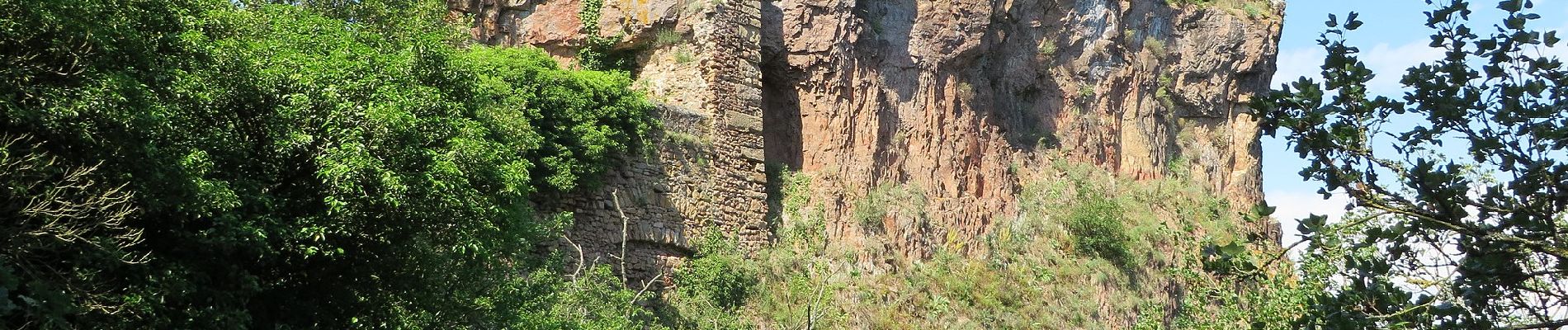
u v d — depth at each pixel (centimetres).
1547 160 972
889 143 3109
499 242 1773
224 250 1397
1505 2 1011
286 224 1454
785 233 2875
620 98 2641
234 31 1683
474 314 1697
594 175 2561
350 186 1455
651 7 2888
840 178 2991
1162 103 3750
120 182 1299
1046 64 3494
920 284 2938
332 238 1523
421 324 1620
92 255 1274
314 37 1789
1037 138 3431
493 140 1914
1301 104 1051
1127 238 3341
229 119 1472
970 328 2898
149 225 1400
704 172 2781
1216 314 2250
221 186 1374
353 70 1598
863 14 3141
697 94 2847
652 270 2634
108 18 1321
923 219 3062
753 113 2911
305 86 1509
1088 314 3102
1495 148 984
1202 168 3762
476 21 2891
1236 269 1077
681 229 2706
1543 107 972
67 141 1269
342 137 1492
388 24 2345
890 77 3152
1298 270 1773
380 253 1589
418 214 1548
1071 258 3244
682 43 2898
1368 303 1013
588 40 2897
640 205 2648
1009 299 3028
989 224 3200
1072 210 3319
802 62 3036
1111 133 3572
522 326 1756
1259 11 4006
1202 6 3881
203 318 1380
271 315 1562
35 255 1239
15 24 1241
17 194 1213
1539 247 962
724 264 2669
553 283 2064
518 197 1905
